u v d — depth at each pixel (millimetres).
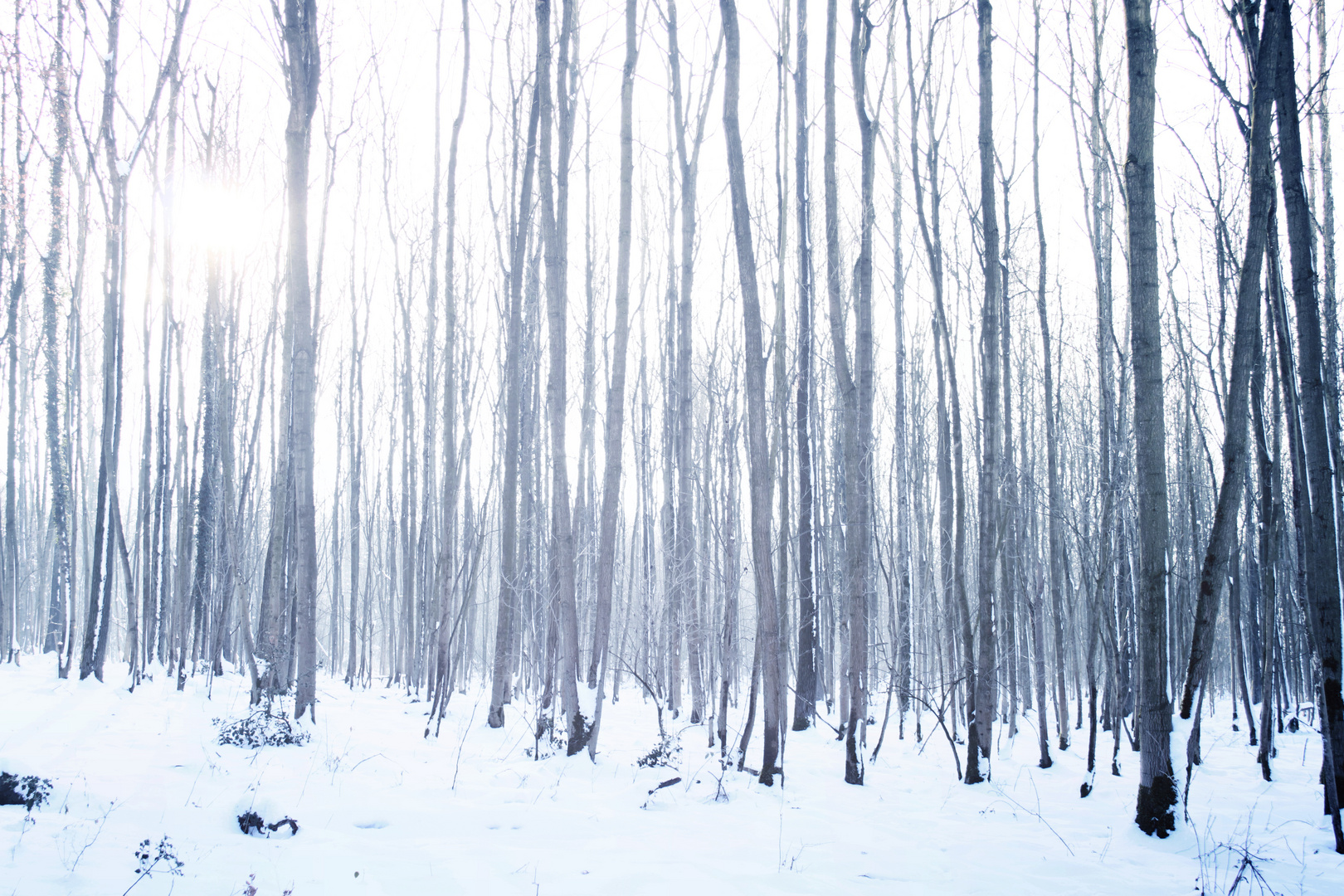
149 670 14141
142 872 4359
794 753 9766
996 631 11195
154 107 11547
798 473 12258
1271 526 8172
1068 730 10648
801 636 11984
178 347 14359
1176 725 6699
